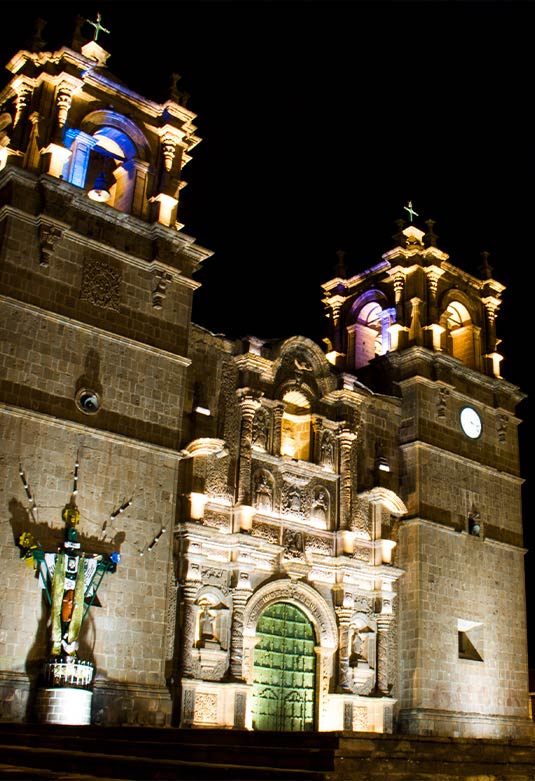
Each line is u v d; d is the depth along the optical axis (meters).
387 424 43.09
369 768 17.89
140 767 17.44
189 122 38.06
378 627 39.38
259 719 35.12
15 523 28.80
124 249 34.22
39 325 31.06
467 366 47.09
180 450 33.97
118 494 31.58
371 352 49.06
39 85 34.06
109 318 32.97
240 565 35.16
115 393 32.41
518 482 47.06
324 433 40.31
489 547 44.16
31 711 27.48
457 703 39.88
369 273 48.81
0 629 27.67
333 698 37.31
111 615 30.39
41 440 30.11
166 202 35.97
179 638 32.97
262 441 37.97
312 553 38.38
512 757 21.59
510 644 43.41
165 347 34.25
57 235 32.06
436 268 45.94
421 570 40.44
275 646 36.62
